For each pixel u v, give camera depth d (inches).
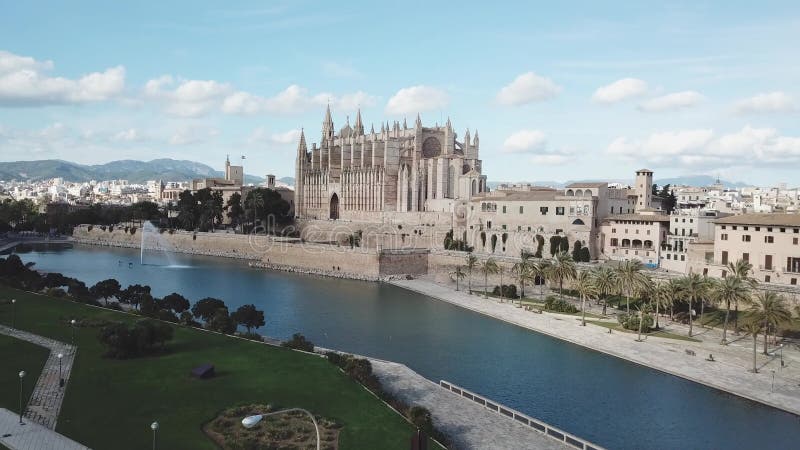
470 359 4151.1
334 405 2979.8
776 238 5403.5
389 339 4675.2
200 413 2815.0
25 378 3198.8
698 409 3272.6
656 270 6476.4
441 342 4584.2
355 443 2568.9
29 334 4045.3
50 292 5413.4
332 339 4667.8
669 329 4891.7
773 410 3248.0
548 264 6190.9
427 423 2751.0
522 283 6136.8
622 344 4436.5
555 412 3243.1
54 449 2400.3
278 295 6628.9
